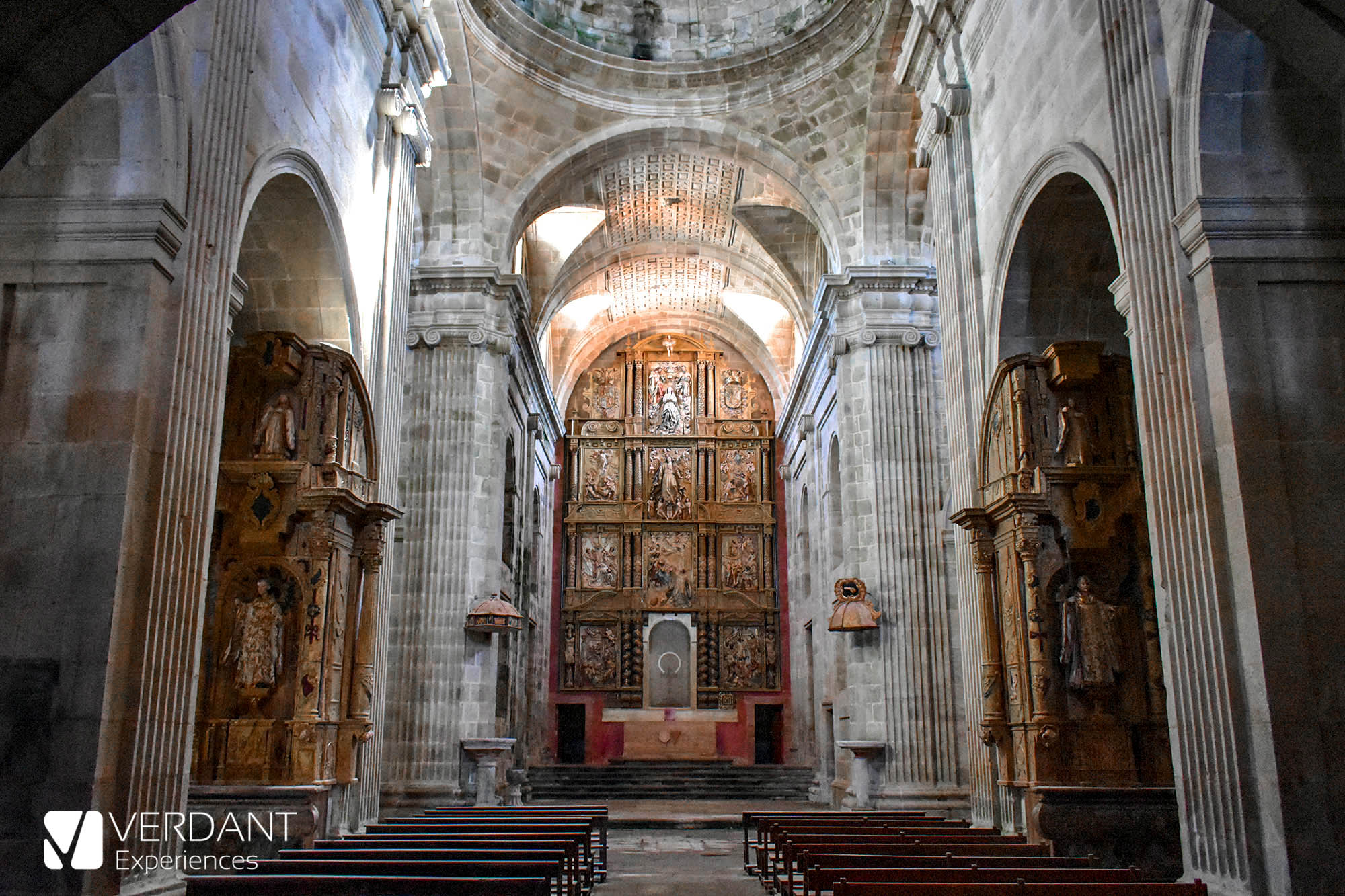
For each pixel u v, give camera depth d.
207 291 7.96
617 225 25.86
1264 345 7.91
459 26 18.31
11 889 6.46
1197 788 7.84
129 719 6.92
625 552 33.31
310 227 10.91
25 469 7.09
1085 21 10.12
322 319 11.57
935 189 14.57
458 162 20.06
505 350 20.00
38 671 6.77
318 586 10.48
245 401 10.91
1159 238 8.60
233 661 10.32
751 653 32.25
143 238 7.38
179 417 7.53
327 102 10.86
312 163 10.30
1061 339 12.45
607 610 32.62
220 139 8.19
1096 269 12.12
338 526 10.88
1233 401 7.79
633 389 34.69
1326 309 7.99
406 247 13.45
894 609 18.00
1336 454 7.71
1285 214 8.10
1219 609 7.67
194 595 7.64
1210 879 7.61
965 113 13.77
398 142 13.05
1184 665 8.05
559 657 32.38
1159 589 8.50
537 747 29.28
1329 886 6.93
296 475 10.62
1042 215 11.62
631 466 34.03
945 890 6.85
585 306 32.12
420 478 18.88
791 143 20.56
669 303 32.44
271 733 10.16
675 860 14.86
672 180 23.88
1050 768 10.82
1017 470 11.62
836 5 19.06
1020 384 11.72
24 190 7.45
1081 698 11.02
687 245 27.78
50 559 6.93
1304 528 7.58
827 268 25.03
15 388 7.20
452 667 18.00
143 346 7.25
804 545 29.19
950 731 17.52
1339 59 6.20
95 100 7.42
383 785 17.23
